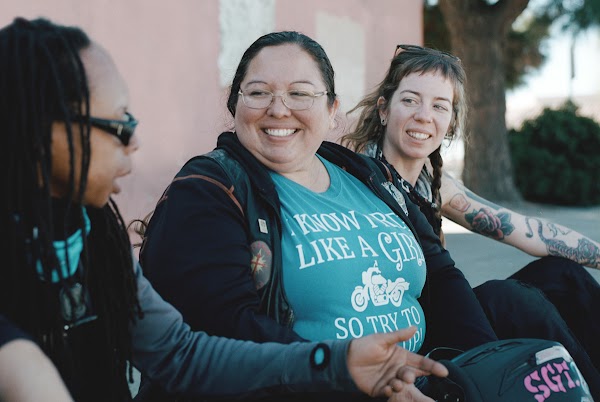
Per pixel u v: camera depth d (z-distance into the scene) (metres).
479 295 2.27
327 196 1.91
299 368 1.36
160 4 5.57
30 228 1.13
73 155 1.10
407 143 2.52
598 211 12.27
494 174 13.06
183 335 1.44
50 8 4.73
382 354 1.33
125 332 1.32
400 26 8.42
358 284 1.75
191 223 1.62
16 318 1.14
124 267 1.31
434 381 1.61
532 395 1.58
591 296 2.42
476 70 12.88
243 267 1.61
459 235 7.05
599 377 2.16
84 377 1.29
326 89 1.89
